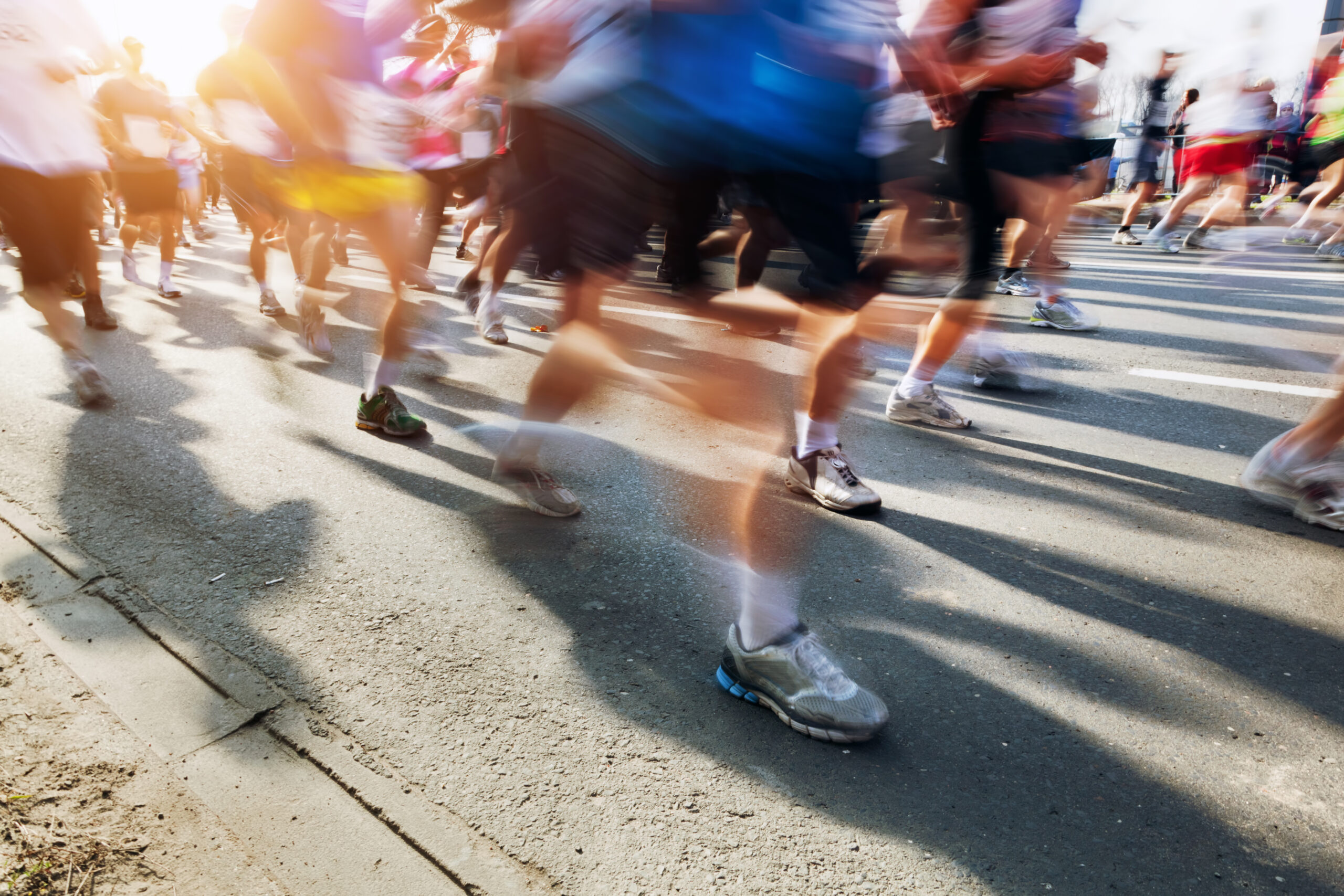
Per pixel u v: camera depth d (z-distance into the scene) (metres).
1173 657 2.02
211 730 1.74
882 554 2.51
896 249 1.67
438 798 1.58
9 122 3.26
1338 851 1.48
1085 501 2.87
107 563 2.38
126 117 5.70
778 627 1.80
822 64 1.36
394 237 3.06
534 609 2.20
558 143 1.47
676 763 1.68
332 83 2.73
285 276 5.70
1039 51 2.49
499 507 2.78
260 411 3.68
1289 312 5.53
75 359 3.68
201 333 5.18
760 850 1.48
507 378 4.24
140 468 3.04
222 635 2.05
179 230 9.55
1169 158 7.82
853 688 1.77
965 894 1.39
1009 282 6.12
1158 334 5.09
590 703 1.85
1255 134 5.74
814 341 1.62
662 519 2.70
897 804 1.58
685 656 2.02
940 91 1.74
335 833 1.50
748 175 1.38
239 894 1.37
